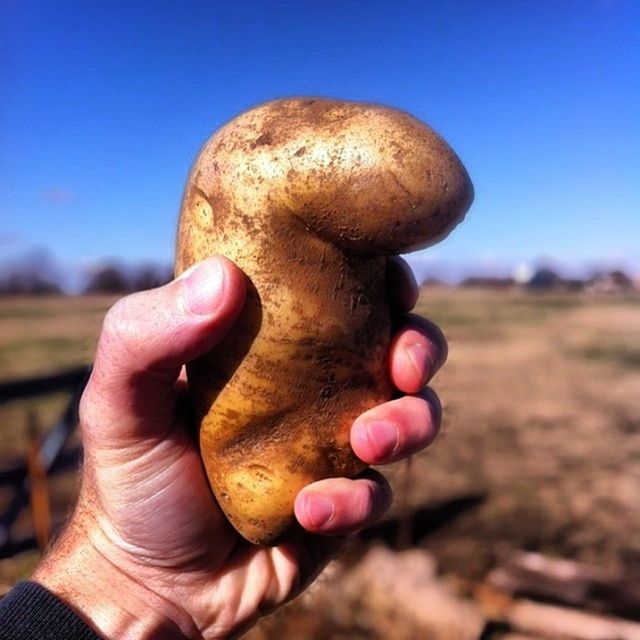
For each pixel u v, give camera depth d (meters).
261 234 0.20
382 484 0.24
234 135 0.21
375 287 0.22
